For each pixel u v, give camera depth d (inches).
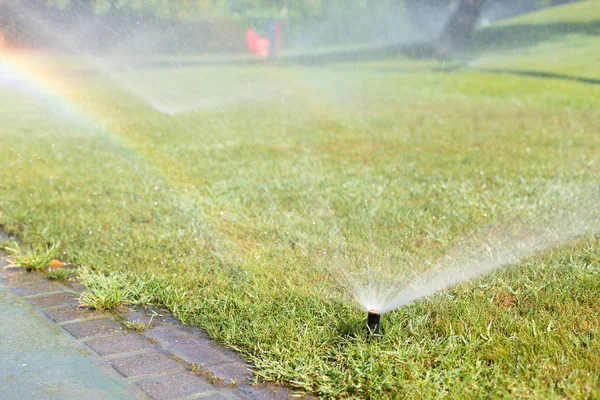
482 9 913.5
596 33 821.9
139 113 408.8
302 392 97.9
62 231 171.6
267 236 166.2
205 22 781.3
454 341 108.0
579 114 382.6
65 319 122.7
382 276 139.7
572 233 163.5
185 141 300.4
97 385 98.4
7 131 334.3
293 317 119.1
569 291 127.3
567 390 92.5
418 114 389.7
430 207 189.2
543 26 888.9
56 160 258.1
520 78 573.0
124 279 138.0
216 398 95.6
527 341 107.3
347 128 335.9
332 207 191.5
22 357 107.2
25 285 140.3
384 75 633.6
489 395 92.7
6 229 177.3
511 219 176.7
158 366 104.7
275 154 267.0
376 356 104.5
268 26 845.2
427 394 93.7
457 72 639.1
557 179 220.7
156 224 176.9
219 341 114.2
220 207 190.4
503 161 250.7
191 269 144.7
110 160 257.1
